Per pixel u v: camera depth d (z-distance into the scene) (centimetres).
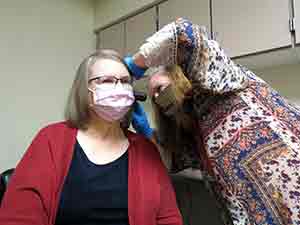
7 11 215
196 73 92
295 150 89
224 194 99
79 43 252
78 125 99
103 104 94
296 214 85
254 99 96
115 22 239
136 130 115
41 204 84
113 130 101
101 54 100
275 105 98
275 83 168
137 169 96
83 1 257
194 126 111
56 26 239
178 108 111
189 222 151
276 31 137
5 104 211
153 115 124
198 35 89
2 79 210
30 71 224
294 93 159
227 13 157
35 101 225
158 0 199
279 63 164
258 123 92
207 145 100
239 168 93
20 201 82
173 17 188
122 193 91
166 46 91
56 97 236
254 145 92
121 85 97
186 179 155
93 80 96
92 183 89
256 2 145
